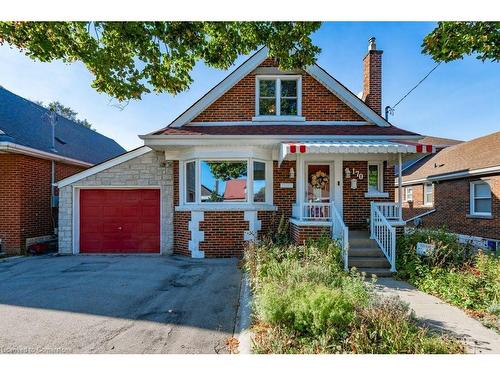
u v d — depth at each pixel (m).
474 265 7.12
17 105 14.87
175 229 10.73
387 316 3.83
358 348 3.50
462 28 6.15
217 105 11.02
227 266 8.65
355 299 4.34
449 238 8.43
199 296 6.07
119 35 6.24
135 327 4.67
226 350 3.96
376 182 10.54
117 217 11.09
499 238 11.86
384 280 7.20
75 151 15.38
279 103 11.14
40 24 5.83
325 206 9.91
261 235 10.07
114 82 6.76
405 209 20.09
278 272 5.65
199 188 9.98
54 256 10.62
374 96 11.75
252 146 9.90
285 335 3.73
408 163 21.70
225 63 6.77
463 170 13.39
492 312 4.93
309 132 10.15
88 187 11.02
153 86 7.04
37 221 12.28
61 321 4.89
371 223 9.02
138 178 10.91
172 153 10.54
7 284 6.98
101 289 6.54
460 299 5.48
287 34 6.21
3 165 11.45
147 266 8.71
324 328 3.77
